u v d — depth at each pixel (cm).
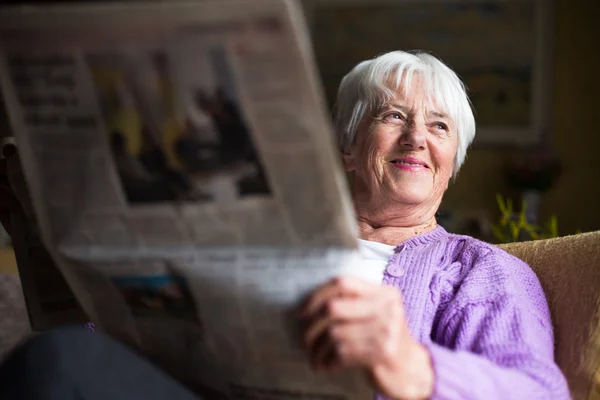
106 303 73
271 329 67
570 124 327
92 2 54
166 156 61
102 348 63
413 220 114
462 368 65
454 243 101
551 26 330
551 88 329
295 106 56
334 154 57
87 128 61
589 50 328
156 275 68
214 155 59
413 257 98
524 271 95
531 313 85
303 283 64
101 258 68
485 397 65
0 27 57
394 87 114
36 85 60
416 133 111
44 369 59
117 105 59
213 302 67
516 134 329
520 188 318
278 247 63
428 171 113
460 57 336
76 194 65
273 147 58
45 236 69
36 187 65
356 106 119
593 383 85
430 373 64
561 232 323
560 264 100
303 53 53
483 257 95
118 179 63
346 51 345
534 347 77
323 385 68
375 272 100
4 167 88
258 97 56
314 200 60
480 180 329
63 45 57
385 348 61
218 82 56
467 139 121
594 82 327
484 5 335
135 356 66
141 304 71
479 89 333
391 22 342
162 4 53
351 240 62
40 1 55
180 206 63
